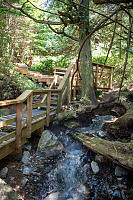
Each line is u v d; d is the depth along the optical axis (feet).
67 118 14.93
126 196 7.39
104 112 15.52
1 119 10.66
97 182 8.79
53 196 8.39
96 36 18.35
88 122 14.47
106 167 9.25
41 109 16.49
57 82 21.11
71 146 11.93
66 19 13.79
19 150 9.52
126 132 10.72
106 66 22.18
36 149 11.64
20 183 8.46
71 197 8.42
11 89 17.79
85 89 17.74
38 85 22.21
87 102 16.60
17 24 20.61
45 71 31.89
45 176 9.45
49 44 25.71
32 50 30.89
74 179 9.68
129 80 18.86
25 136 10.44
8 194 4.33
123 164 7.61
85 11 11.98
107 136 11.57
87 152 10.77
